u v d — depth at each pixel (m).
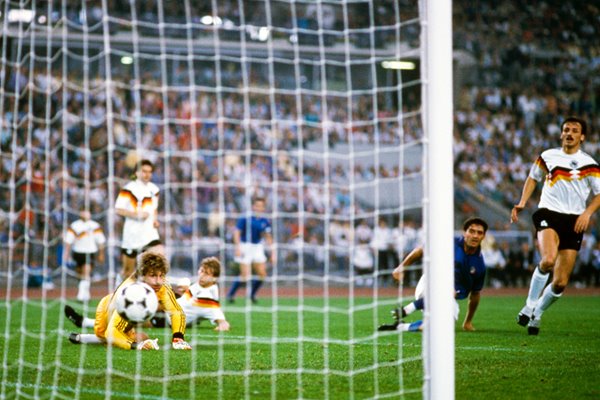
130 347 9.54
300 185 10.22
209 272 12.15
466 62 38.34
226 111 32.94
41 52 30.16
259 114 33.69
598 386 7.32
